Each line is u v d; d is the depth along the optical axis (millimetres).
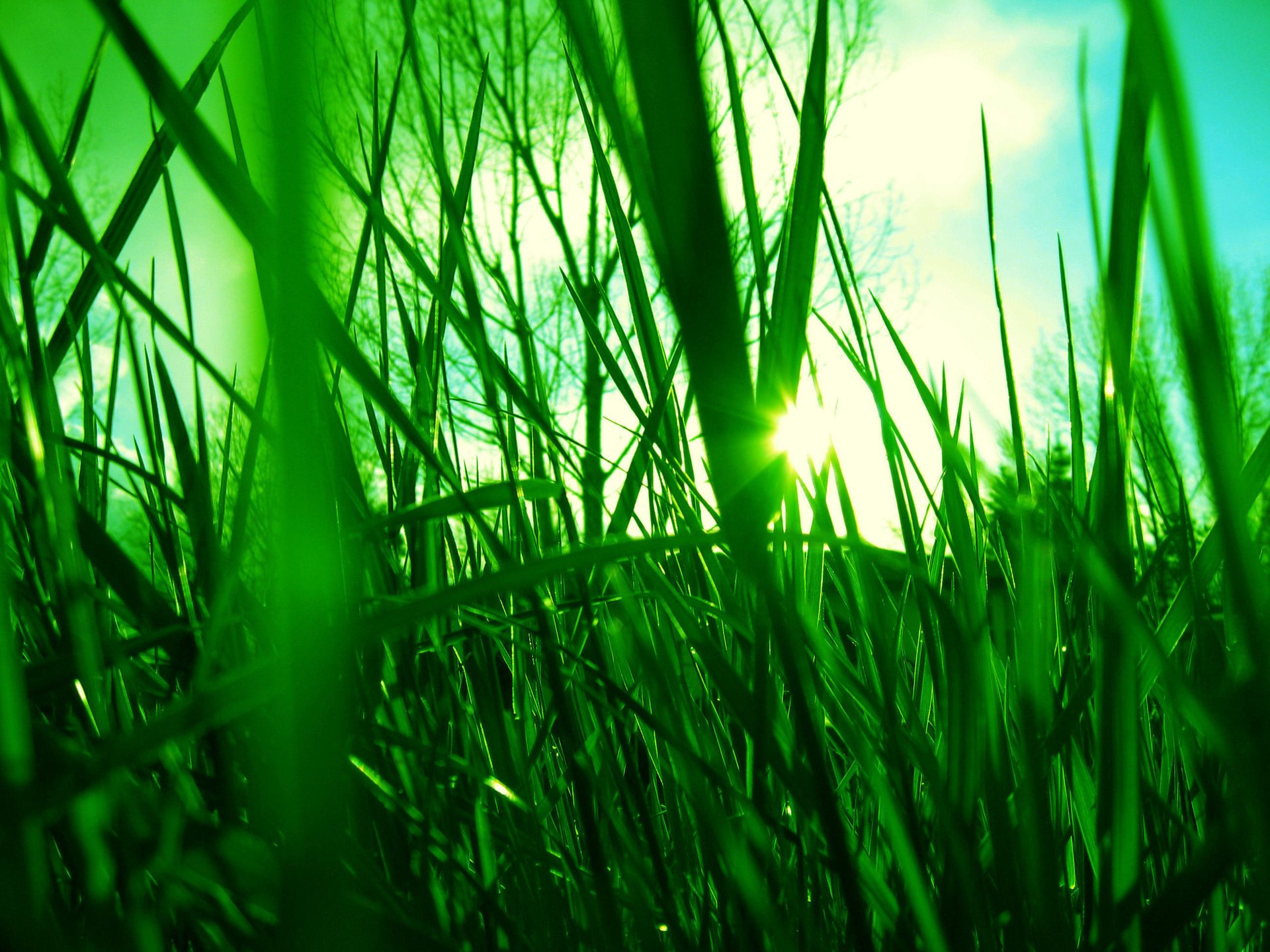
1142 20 111
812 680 223
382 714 264
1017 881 204
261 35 146
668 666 264
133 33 142
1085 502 240
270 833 192
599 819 252
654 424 243
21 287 215
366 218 249
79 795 148
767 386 184
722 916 218
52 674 189
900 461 248
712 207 153
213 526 236
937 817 196
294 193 144
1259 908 146
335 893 154
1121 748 184
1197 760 212
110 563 211
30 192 163
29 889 146
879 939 243
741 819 231
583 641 296
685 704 260
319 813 154
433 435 272
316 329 149
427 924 229
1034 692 211
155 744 153
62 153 224
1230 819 159
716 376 157
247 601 225
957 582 252
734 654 298
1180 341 120
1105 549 186
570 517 230
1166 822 252
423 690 303
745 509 167
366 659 243
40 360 218
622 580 239
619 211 237
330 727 155
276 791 177
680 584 294
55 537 184
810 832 232
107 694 221
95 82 220
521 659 309
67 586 184
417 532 287
